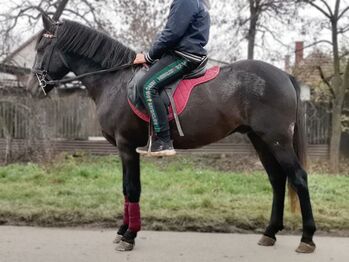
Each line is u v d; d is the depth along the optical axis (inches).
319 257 178.4
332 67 515.8
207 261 174.1
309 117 514.6
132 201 186.5
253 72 180.1
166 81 176.6
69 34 193.3
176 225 219.9
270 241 193.5
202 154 497.7
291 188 189.2
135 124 182.4
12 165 409.4
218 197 273.3
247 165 457.4
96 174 358.3
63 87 506.6
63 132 510.6
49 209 235.5
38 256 178.1
